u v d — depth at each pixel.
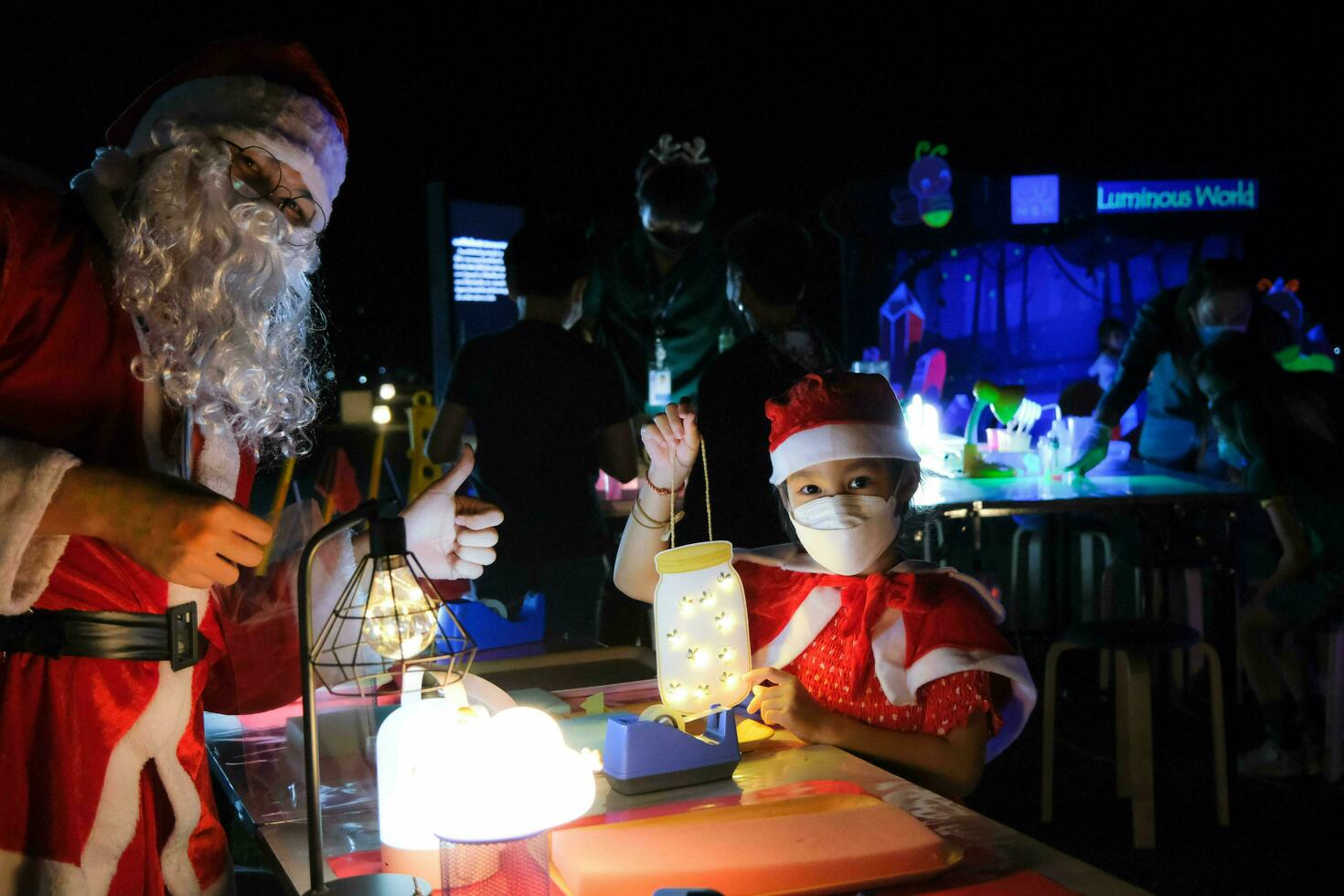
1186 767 3.84
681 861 1.00
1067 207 6.99
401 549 0.97
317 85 1.42
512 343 3.27
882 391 1.62
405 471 6.18
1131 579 5.26
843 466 1.57
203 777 1.38
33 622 1.18
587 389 3.29
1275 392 3.59
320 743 1.50
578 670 1.91
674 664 1.39
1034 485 4.10
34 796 1.15
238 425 1.38
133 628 1.23
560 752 0.97
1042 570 5.36
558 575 3.28
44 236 1.18
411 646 1.16
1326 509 3.53
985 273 7.01
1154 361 4.34
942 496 3.77
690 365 5.34
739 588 1.43
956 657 1.48
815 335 3.04
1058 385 7.05
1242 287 3.74
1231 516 3.72
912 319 6.95
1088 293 7.04
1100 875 1.02
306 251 1.37
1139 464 4.68
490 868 0.93
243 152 1.32
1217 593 3.69
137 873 1.24
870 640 1.58
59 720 1.17
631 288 5.24
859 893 0.98
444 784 0.93
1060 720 4.41
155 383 1.26
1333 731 3.64
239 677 1.47
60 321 1.18
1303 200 7.99
